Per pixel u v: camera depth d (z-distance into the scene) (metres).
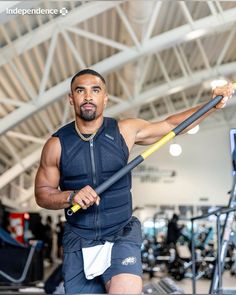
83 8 8.39
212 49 13.12
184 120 2.28
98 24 9.52
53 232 16.69
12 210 15.73
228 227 3.84
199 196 19.45
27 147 15.47
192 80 12.59
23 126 13.33
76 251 2.20
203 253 11.73
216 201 19.38
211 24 9.32
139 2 7.70
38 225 12.98
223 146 19.64
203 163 19.62
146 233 16.72
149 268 11.74
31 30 8.38
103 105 2.20
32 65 9.73
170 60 13.58
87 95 2.14
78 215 2.20
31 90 9.23
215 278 3.67
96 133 2.19
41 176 2.21
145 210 19.38
